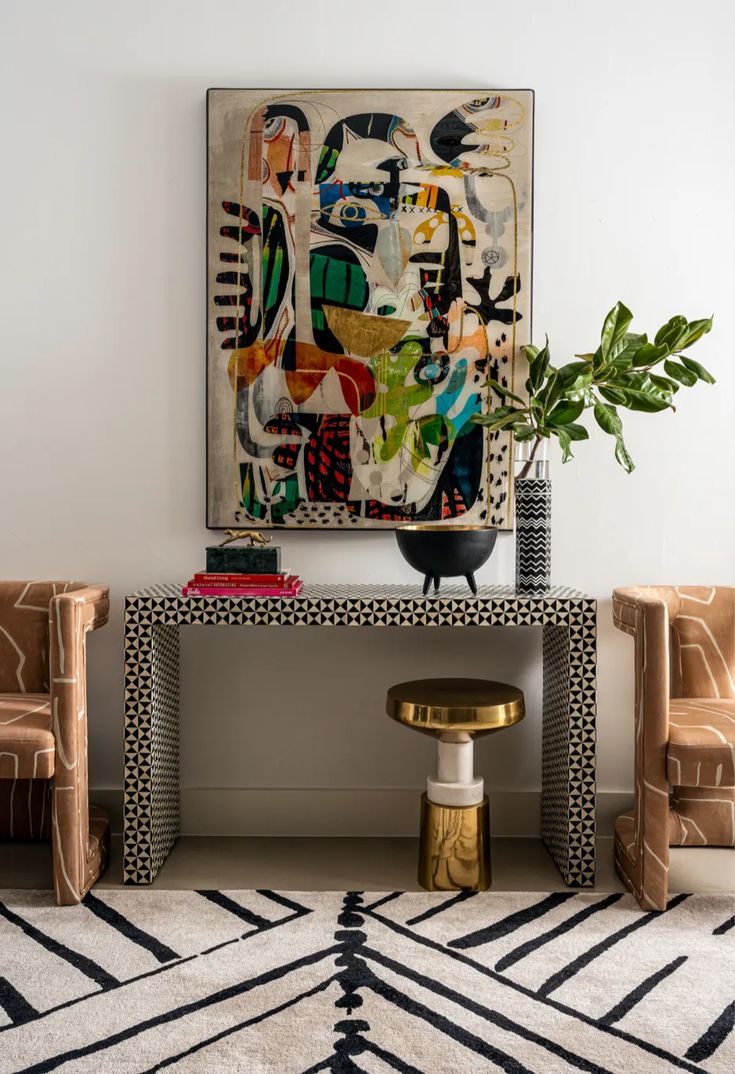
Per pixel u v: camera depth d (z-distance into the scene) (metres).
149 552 2.52
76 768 1.98
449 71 2.47
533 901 2.02
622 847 2.16
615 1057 1.44
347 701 2.52
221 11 2.47
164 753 2.26
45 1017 1.54
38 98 2.47
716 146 2.48
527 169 2.45
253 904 2.00
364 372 2.48
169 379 2.50
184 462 2.51
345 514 2.49
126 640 2.09
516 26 2.47
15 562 2.52
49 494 2.51
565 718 2.14
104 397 2.50
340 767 2.53
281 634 2.52
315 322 2.47
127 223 2.48
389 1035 1.49
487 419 2.32
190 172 2.48
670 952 1.78
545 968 1.71
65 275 2.49
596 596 2.53
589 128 2.48
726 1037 1.49
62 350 2.50
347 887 2.11
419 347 2.47
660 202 2.48
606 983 1.66
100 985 1.64
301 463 2.48
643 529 2.52
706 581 2.52
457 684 2.29
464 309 2.47
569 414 2.20
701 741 1.92
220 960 1.74
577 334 2.50
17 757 1.93
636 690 2.04
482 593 2.22
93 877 2.10
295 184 2.46
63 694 1.97
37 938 1.83
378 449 2.48
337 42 2.47
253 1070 1.40
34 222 2.48
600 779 2.52
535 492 2.23
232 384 2.47
